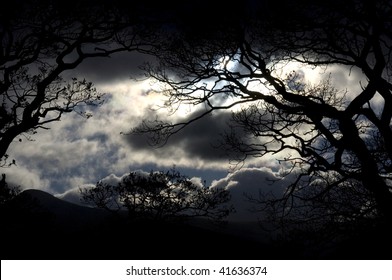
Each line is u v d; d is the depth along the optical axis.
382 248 10.87
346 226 11.75
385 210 11.27
